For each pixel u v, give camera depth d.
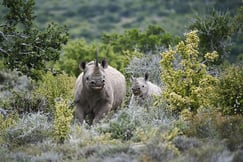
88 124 57.00
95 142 47.44
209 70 75.62
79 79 57.97
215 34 85.69
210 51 84.81
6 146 49.12
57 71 68.25
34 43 62.28
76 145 46.75
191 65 55.34
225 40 86.50
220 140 45.16
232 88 52.75
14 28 62.72
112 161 41.22
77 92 56.38
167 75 55.34
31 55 61.84
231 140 44.50
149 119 52.50
